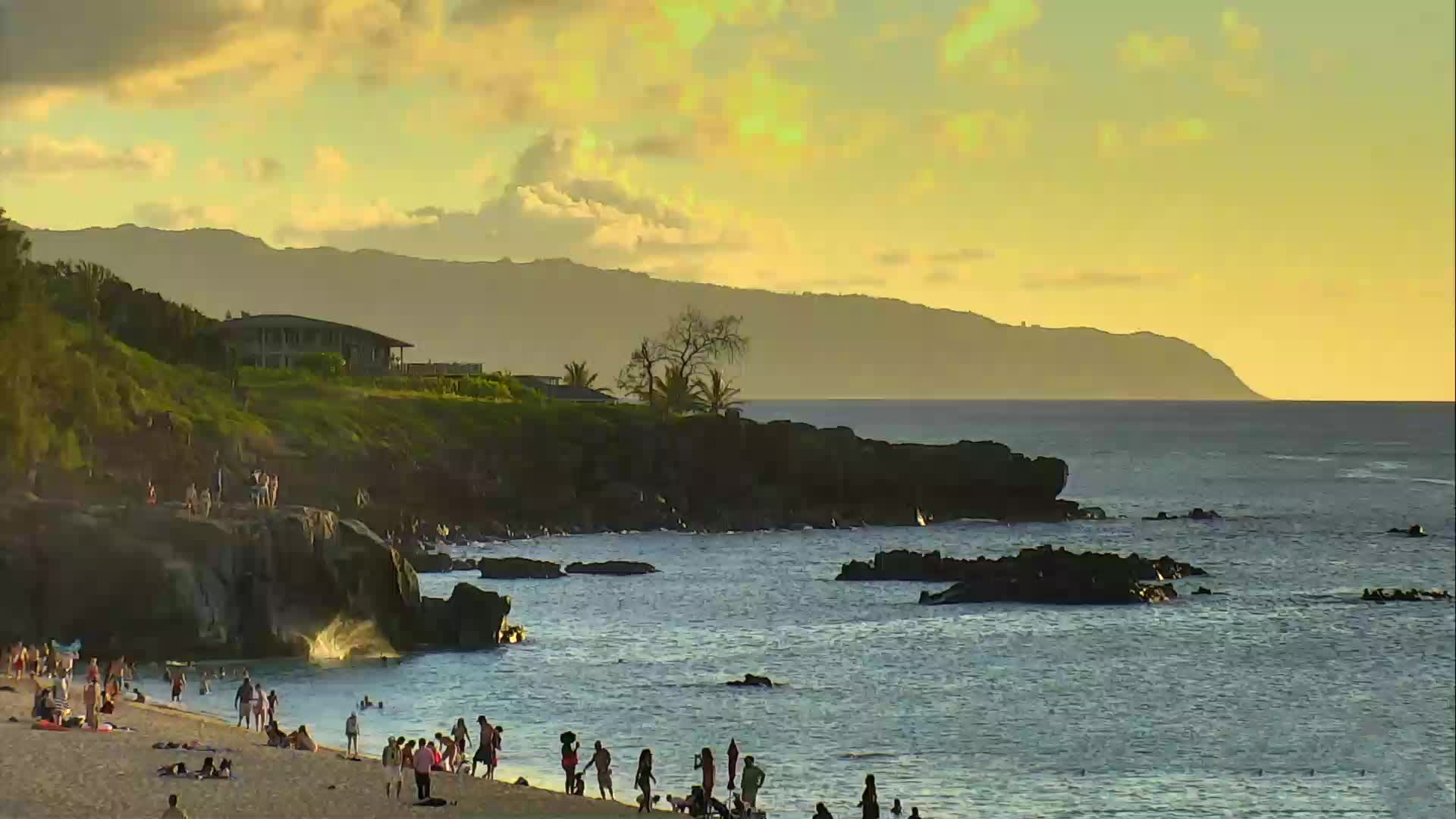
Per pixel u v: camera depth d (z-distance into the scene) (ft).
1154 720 361.10
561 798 268.00
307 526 423.23
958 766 313.94
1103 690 396.37
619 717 358.64
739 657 440.04
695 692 388.16
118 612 400.06
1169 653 456.86
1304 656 451.53
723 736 340.18
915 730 346.13
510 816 250.57
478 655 437.17
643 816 258.16
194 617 402.72
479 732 338.95
